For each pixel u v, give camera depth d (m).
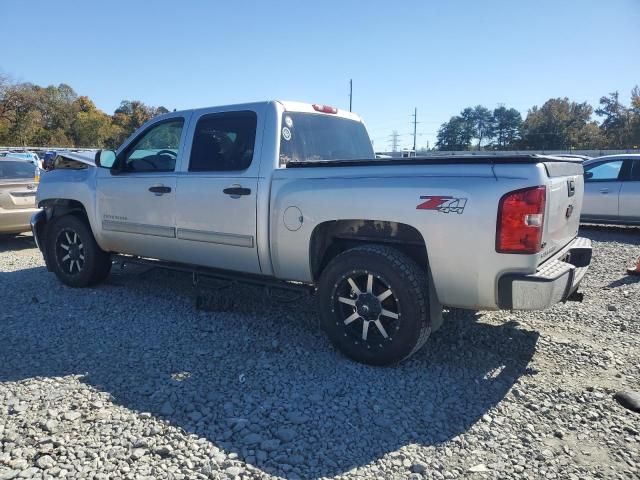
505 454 2.83
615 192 10.67
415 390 3.54
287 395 3.45
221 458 2.75
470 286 3.49
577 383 3.67
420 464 2.70
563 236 4.04
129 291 5.89
